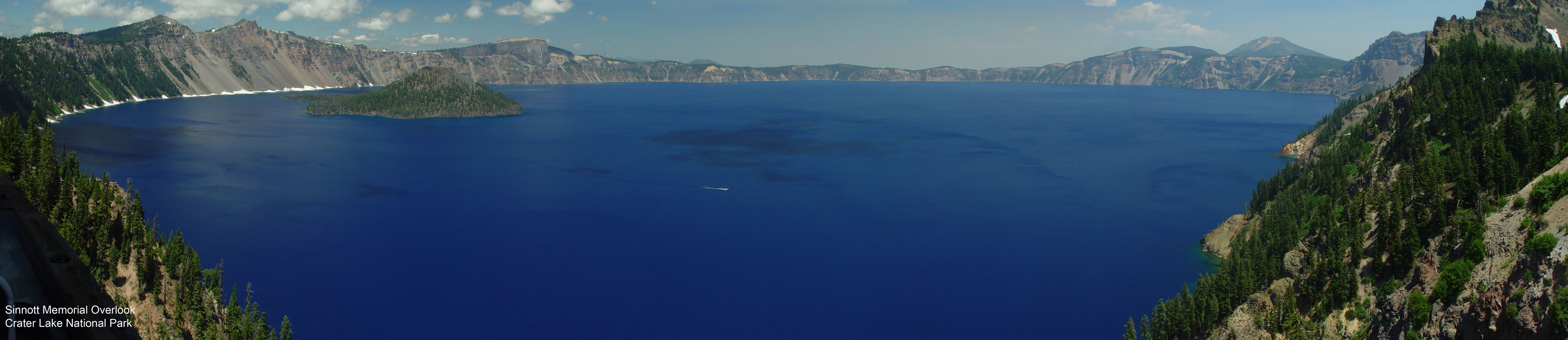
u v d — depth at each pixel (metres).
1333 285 106.62
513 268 162.62
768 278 158.00
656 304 143.50
